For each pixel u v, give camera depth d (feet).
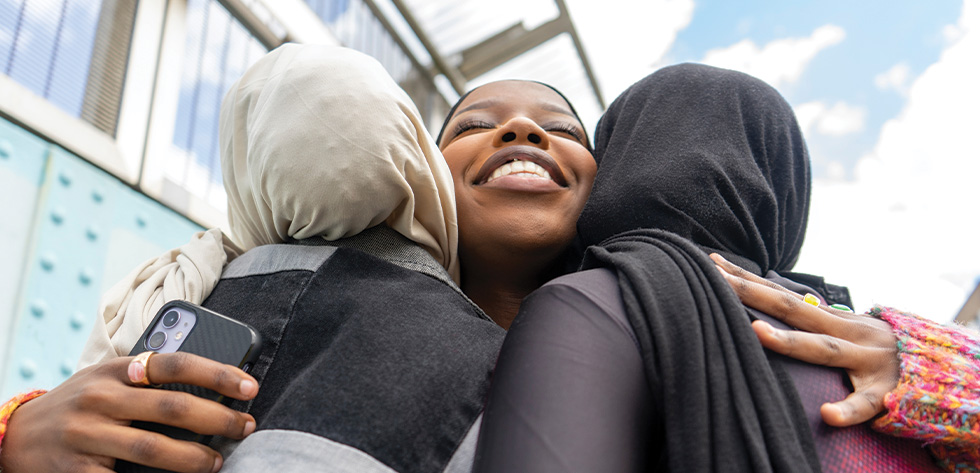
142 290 2.80
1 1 7.33
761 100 3.38
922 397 1.96
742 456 1.73
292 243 2.88
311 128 2.52
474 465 1.85
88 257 7.43
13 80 7.29
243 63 11.17
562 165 3.92
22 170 7.03
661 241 2.40
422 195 2.81
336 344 2.19
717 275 2.12
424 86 16.28
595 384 1.86
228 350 2.22
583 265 2.61
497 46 16.76
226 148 3.20
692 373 1.86
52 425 2.06
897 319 2.38
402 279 2.56
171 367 2.07
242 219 3.25
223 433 2.04
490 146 3.94
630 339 1.98
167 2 9.85
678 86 3.39
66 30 8.16
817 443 1.92
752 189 2.99
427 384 2.10
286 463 1.88
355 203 2.51
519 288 4.09
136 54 9.06
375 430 1.94
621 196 2.91
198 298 2.76
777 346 2.06
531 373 1.90
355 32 13.97
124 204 8.13
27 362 6.45
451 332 2.35
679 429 1.80
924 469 2.05
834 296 3.52
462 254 3.91
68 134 7.66
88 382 2.15
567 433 1.74
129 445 1.97
